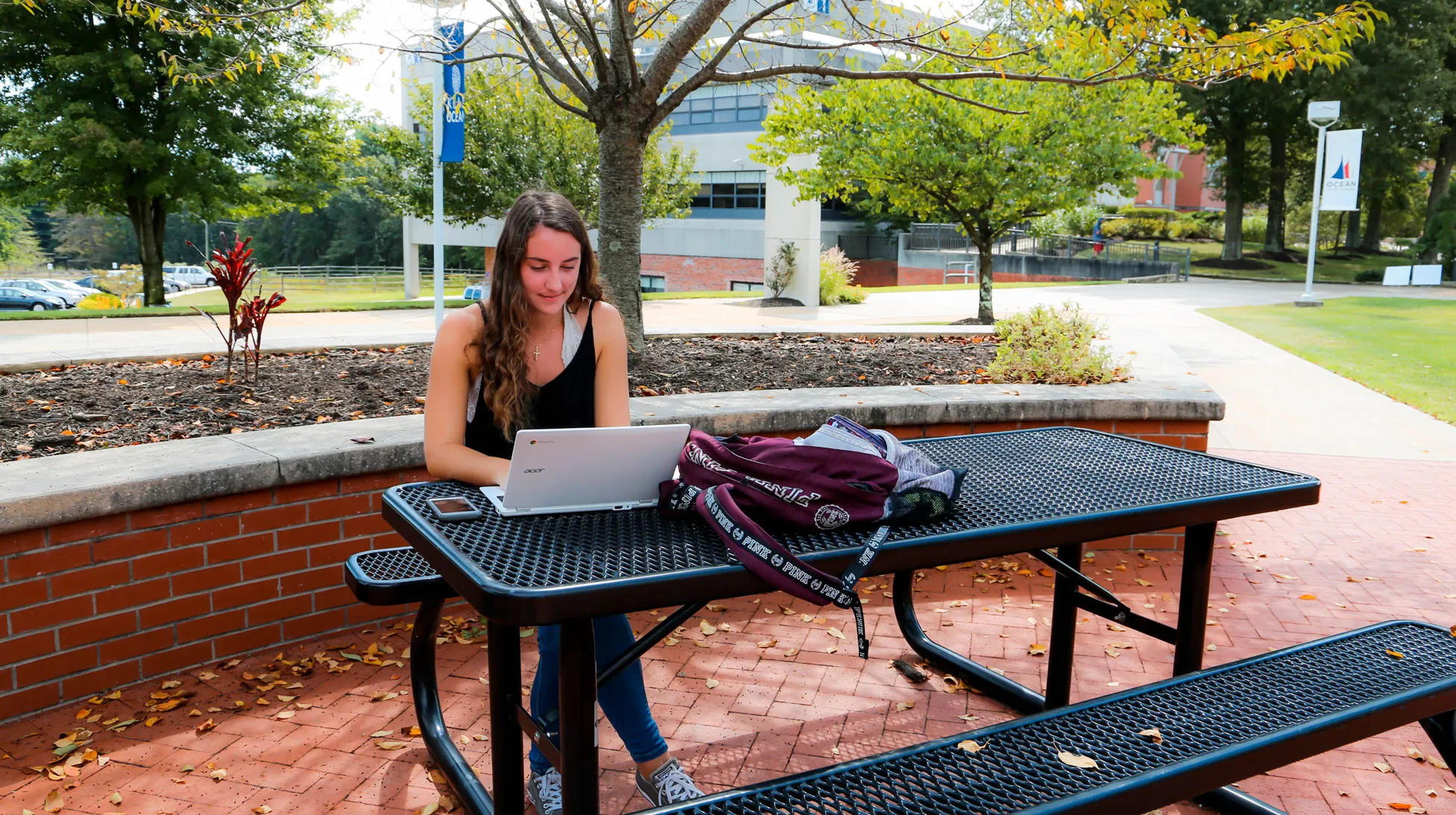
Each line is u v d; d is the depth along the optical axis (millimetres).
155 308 18297
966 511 2447
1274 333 15531
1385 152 33438
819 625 4371
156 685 3588
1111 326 10680
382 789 2982
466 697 3596
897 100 14992
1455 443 8289
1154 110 14820
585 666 2064
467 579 1874
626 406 2730
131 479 3436
